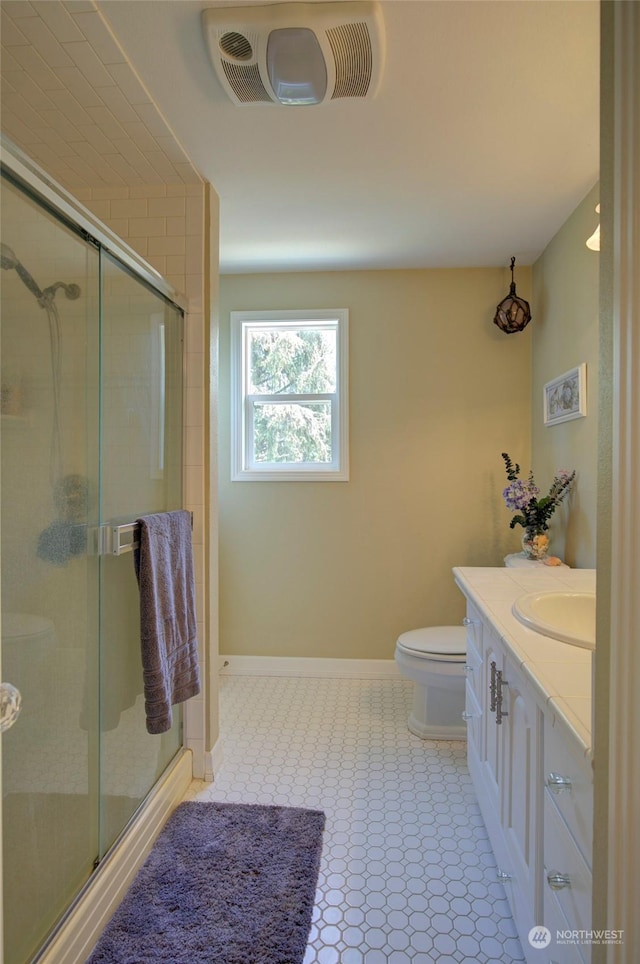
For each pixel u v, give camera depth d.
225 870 1.57
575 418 2.29
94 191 2.09
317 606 3.10
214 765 2.08
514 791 1.30
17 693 0.82
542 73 1.48
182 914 1.42
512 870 1.30
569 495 2.38
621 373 0.64
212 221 2.08
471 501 3.02
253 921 1.39
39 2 1.25
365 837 1.73
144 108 1.62
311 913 1.43
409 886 1.53
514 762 1.30
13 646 1.15
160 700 1.53
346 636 3.09
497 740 1.48
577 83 1.52
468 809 1.87
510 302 2.83
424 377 3.03
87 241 1.42
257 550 3.13
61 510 1.33
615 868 0.65
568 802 0.93
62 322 1.33
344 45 1.36
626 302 0.63
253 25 1.30
